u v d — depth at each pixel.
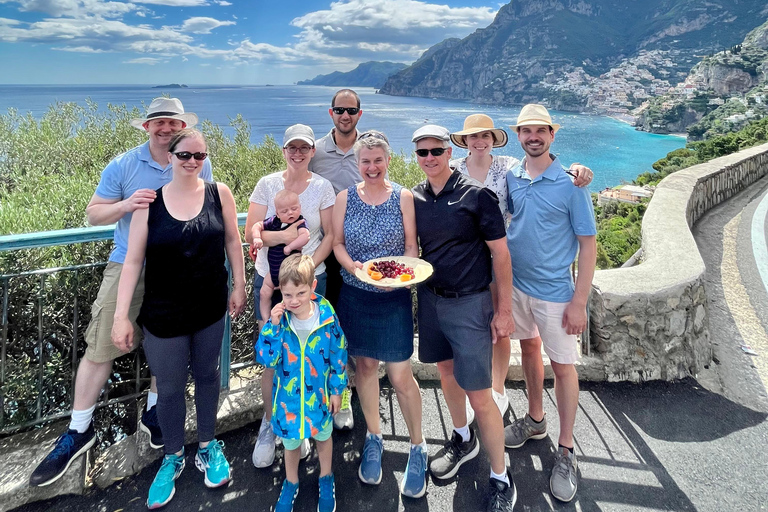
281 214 2.34
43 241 2.20
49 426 2.56
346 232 2.38
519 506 2.18
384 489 2.29
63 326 2.77
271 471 2.40
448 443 2.46
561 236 2.38
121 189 2.38
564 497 2.19
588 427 2.76
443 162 2.17
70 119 6.73
